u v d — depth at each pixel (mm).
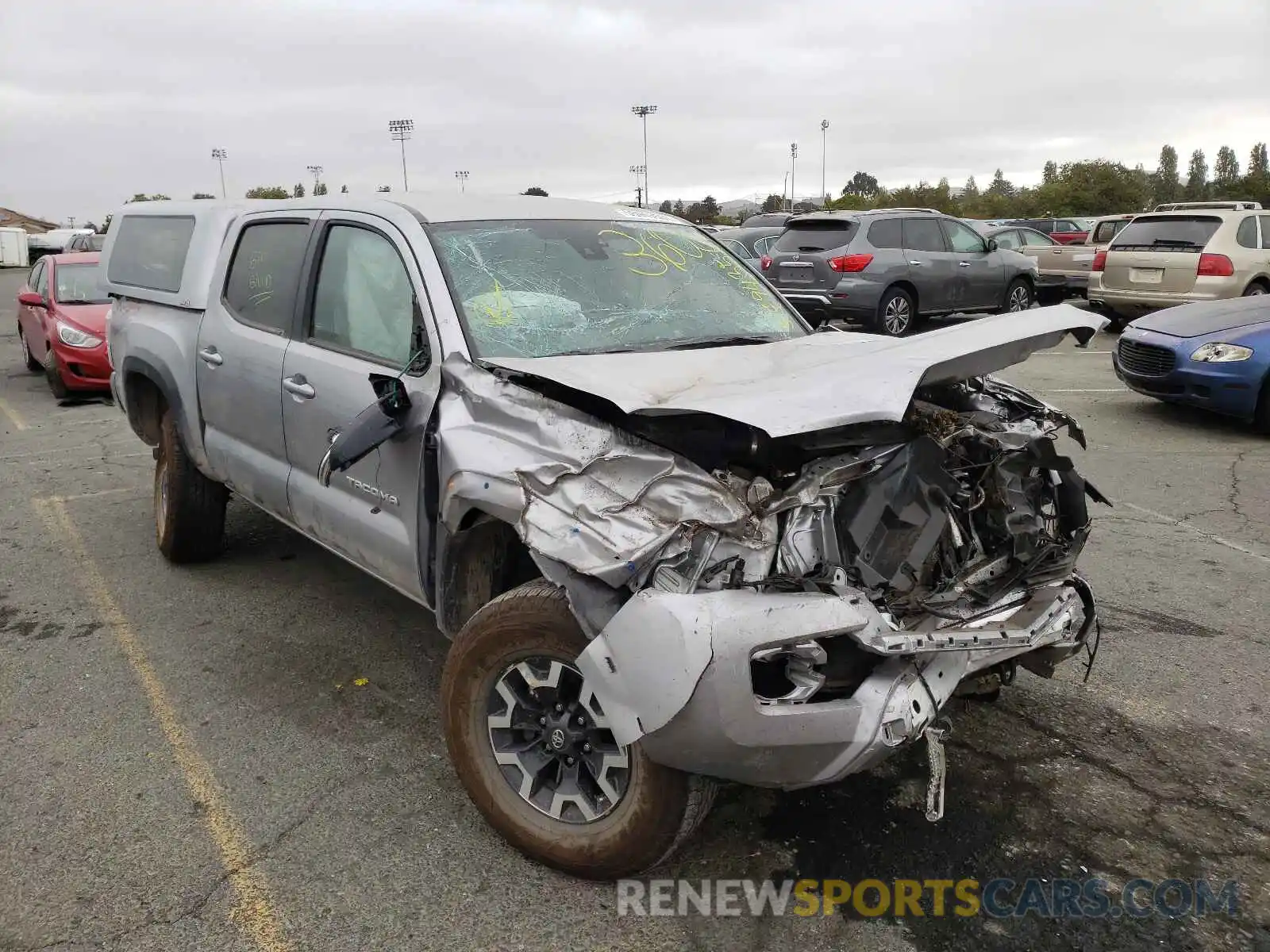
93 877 2752
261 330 4195
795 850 2883
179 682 3945
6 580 5098
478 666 2787
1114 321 14766
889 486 2508
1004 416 3334
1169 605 4672
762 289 4203
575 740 2658
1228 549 5461
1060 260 18141
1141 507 6266
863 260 13023
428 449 3100
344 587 4996
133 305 5340
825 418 2326
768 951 2492
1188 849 2887
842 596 2346
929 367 2531
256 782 3230
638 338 3502
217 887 2717
